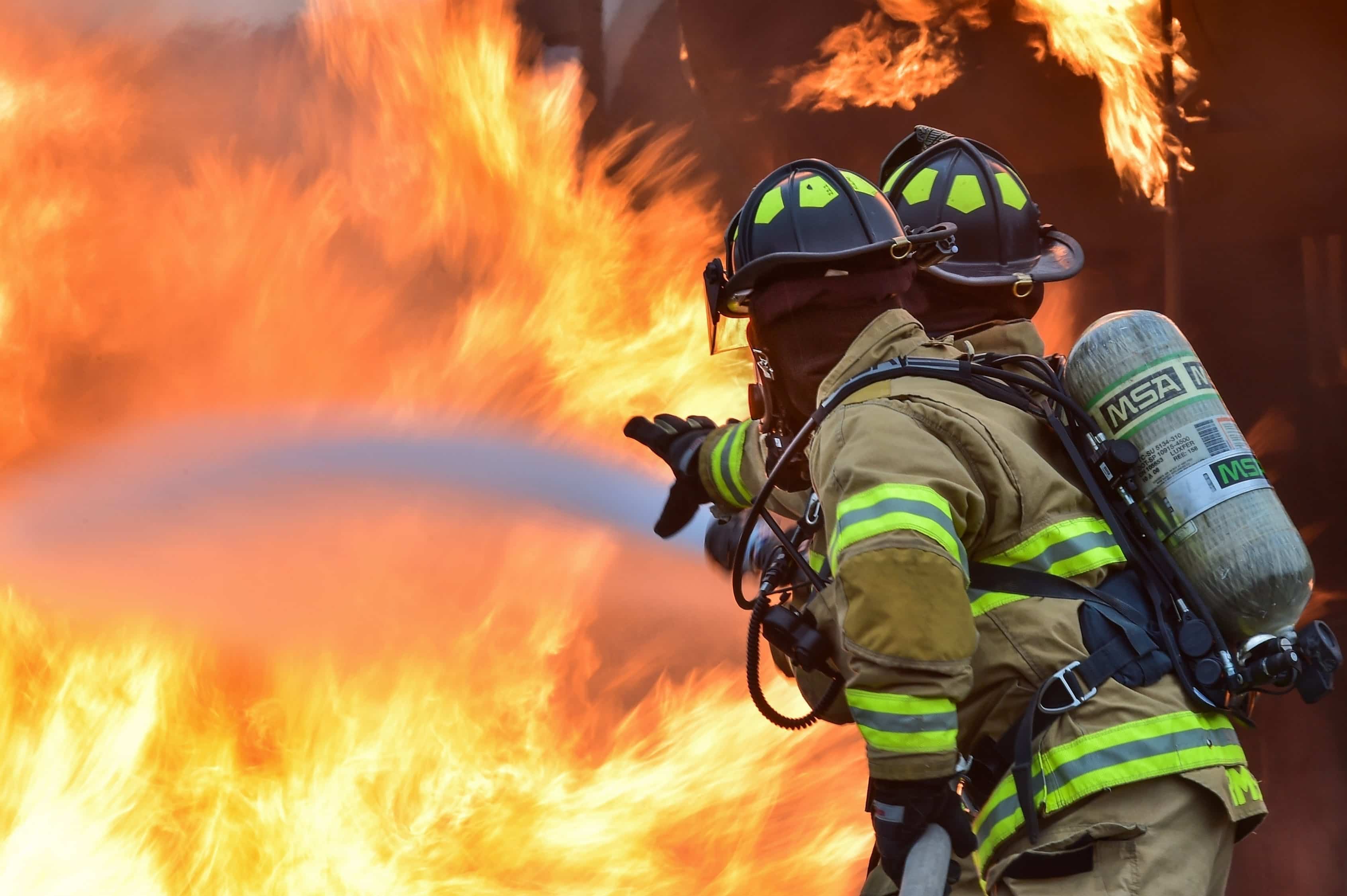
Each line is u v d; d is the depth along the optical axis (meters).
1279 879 15.34
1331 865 15.16
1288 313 17.19
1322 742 15.61
